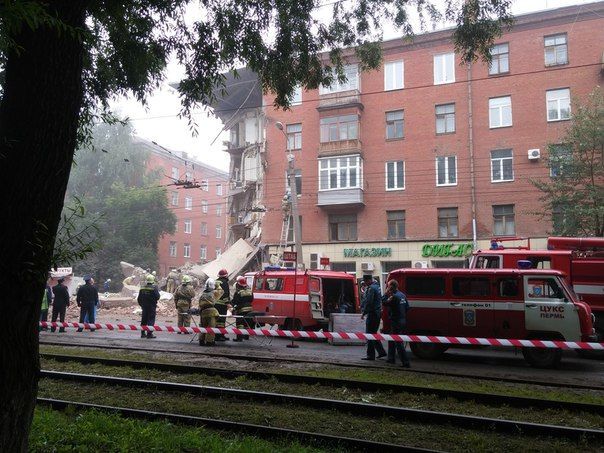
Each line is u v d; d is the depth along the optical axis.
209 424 6.45
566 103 27.42
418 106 30.39
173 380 9.31
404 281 12.88
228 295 15.50
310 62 9.19
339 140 31.30
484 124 28.84
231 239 40.31
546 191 22.77
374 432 6.49
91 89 7.15
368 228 30.48
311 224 31.75
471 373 10.52
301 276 16.98
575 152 22.27
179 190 64.69
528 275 11.95
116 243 47.12
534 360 11.62
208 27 7.51
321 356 12.48
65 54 3.60
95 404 7.37
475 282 12.30
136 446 5.29
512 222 27.83
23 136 3.43
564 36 27.86
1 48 3.68
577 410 7.59
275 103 9.20
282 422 6.79
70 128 3.66
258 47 8.23
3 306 3.33
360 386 8.87
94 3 6.07
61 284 17.70
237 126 40.78
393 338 11.12
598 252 14.21
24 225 3.39
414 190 29.83
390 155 30.61
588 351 13.59
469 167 28.83
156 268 49.44
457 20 8.92
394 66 31.23
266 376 9.52
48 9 3.59
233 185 40.34
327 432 6.45
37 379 3.58
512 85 28.53
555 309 11.59
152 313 15.58
